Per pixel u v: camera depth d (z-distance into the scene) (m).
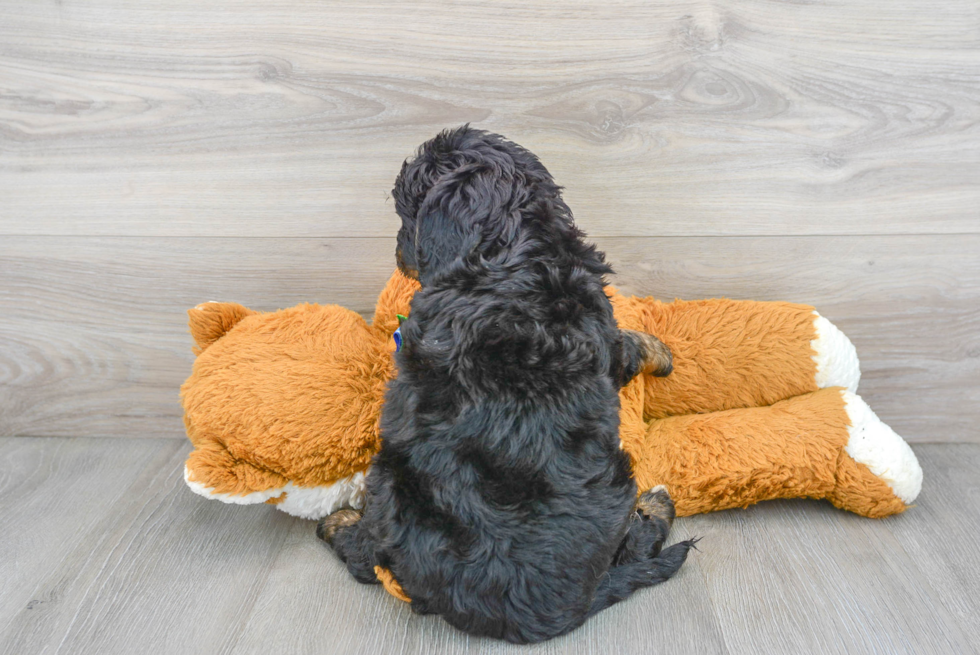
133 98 1.81
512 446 1.22
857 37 1.73
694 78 1.77
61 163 1.86
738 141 1.82
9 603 1.45
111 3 1.73
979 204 1.84
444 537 1.25
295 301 1.98
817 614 1.40
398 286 1.67
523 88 1.79
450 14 1.73
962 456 1.97
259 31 1.75
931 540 1.62
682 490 1.66
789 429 1.65
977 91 1.77
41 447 2.06
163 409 2.08
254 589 1.50
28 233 1.91
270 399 1.51
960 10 1.71
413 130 1.82
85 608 1.44
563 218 1.36
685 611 1.41
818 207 1.86
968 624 1.37
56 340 2.01
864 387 2.01
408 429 1.28
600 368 1.30
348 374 1.57
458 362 1.23
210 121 1.82
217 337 1.67
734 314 1.78
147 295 1.97
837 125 1.80
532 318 1.23
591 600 1.33
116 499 1.81
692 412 1.81
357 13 1.73
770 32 1.74
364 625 1.40
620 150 1.83
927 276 1.90
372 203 1.88
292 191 1.88
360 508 1.66
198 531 1.70
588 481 1.26
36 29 1.76
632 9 1.72
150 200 1.89
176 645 1.35
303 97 1.80
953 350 1.96
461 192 1.31
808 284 1.92
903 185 1.84
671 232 1.89
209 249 1.93
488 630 1.31
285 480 1.54
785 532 1.66
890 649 1.31
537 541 1.24
